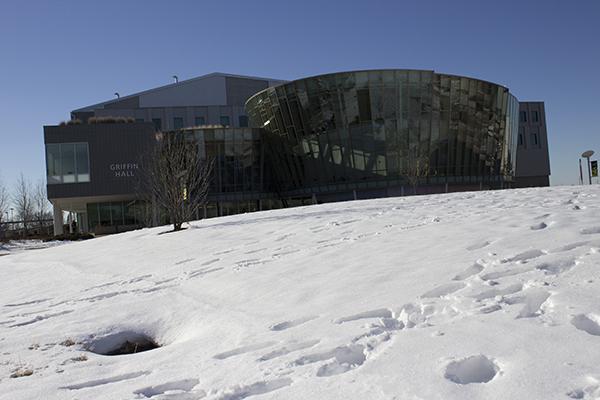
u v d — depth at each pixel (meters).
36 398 3.75
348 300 5.19
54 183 36.72
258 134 45.91
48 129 36.72
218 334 5.10
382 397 2.92
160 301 7.04
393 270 5.99
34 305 8.24
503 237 6.58
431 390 2.90
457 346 3.46
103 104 64.56
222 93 65.88
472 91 44.53
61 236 35.19
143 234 18.11
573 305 3.79
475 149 45.69
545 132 74.44
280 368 3.65
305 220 13.76
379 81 41.16
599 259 4.79
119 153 37.06
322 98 41.84
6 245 32.69
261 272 7.54
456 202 13.60
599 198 10.02
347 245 8.32
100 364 4.70
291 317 5.05
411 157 41.81
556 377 2.81
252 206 45.69
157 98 64.88
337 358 3.71
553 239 5.93
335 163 42.78
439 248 6.70
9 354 5.30
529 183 73.31
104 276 10.45
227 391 3.36
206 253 10.98
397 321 4.30
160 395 3.46
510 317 3.81
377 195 41.78
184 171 19.48
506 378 2.91
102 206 40.59
